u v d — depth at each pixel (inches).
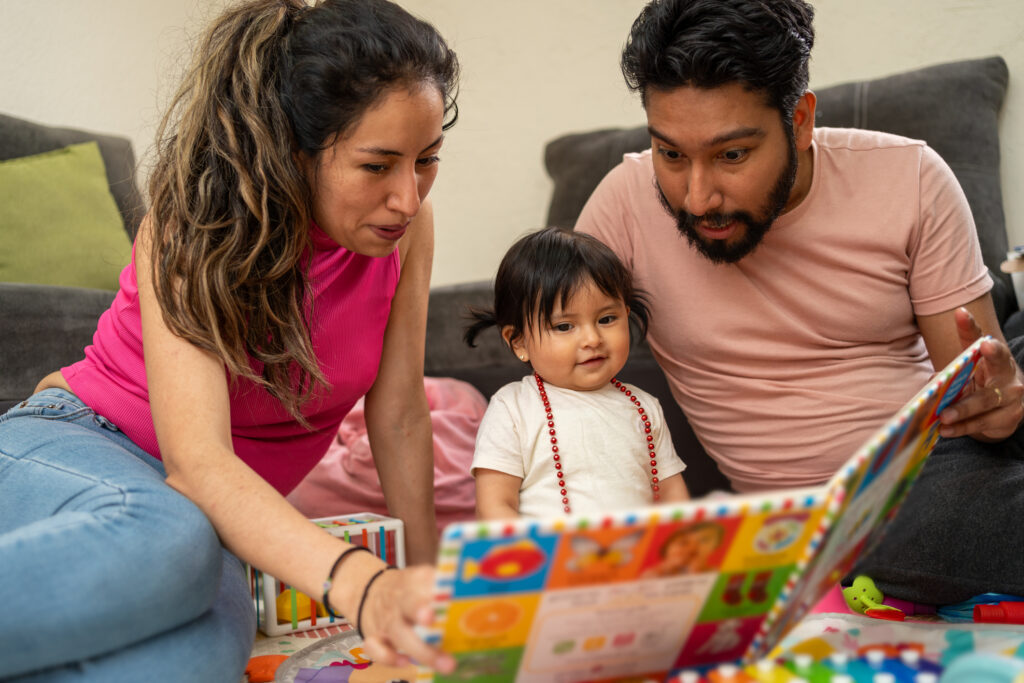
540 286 53.2
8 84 100.3
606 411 53.9
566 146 104.8
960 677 28.7
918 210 53.0
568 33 113.3
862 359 55.1
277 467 52.1
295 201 42.6
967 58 93.4
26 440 45.4
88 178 95.2
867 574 56.1
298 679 47.9
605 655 29.5
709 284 55.7
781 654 34.1
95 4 108.2
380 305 51.9
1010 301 76.0
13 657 33.7
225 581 43.2
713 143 45.0
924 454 37.4
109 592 34.7
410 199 42.0
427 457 58.7
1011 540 49.9
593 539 25.1
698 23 43.9
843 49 98.6
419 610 27.1
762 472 57.1
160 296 42.0
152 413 42.1
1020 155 89.7
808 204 53.5
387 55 40.4
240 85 42.3
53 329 70.2
